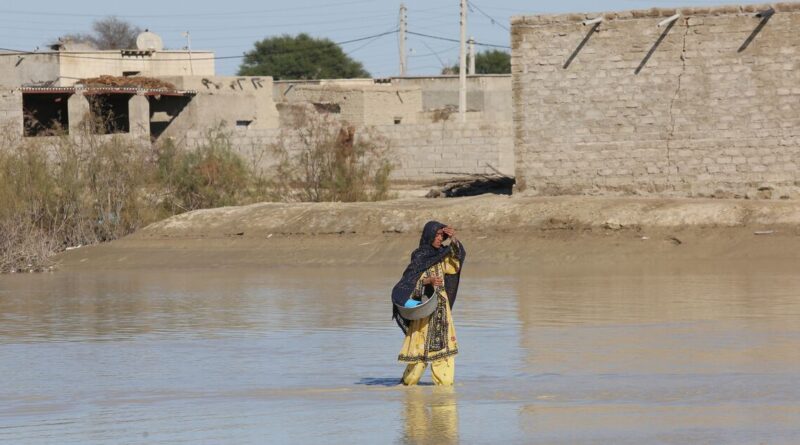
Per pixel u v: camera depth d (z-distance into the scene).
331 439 23.77
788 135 84.44
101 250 91.06
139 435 24.86
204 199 102.19
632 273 67.62
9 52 177.12
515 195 91.44
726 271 66.50
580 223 80.44
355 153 104.00
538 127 90.75
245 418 26.53
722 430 22.81
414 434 23.86
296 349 40.56
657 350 36.47
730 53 85.56
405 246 83.38
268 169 111.19
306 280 70.69
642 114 87.94
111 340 44.81
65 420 27.19
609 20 88.38
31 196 96.12
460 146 118.50
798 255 71.00
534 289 59.97
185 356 39.62
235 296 61.75
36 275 82.44
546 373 32.56
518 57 90.88
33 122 138.62
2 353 41.56
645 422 23.94
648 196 87.88
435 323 30.81
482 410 26.34
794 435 22.22
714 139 86.25
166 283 71.88
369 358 37.88
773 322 43.09
